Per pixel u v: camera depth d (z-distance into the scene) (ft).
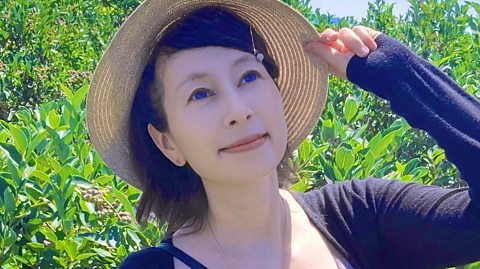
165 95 2.68
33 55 9.09
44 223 4.06
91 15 11.21
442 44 7.50
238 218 2.75
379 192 2.94
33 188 4.05
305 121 3.16
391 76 2.87
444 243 2.84
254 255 2.75
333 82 5.95
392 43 2.94
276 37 3.00
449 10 8.14
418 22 8.18
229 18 2.76
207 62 2.61
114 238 3.93
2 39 9.15
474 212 2.76
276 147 2.64
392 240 2.90
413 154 5.17
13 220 3.94
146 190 2.89
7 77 8.21
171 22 2.74
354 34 2.95
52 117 4.89
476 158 2.72
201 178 2.77
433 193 2.89
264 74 2.68
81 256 3.91
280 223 2.80
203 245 2.77
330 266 2.76
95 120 2.89
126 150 2.93
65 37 9.40
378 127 5.87
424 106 2.83
